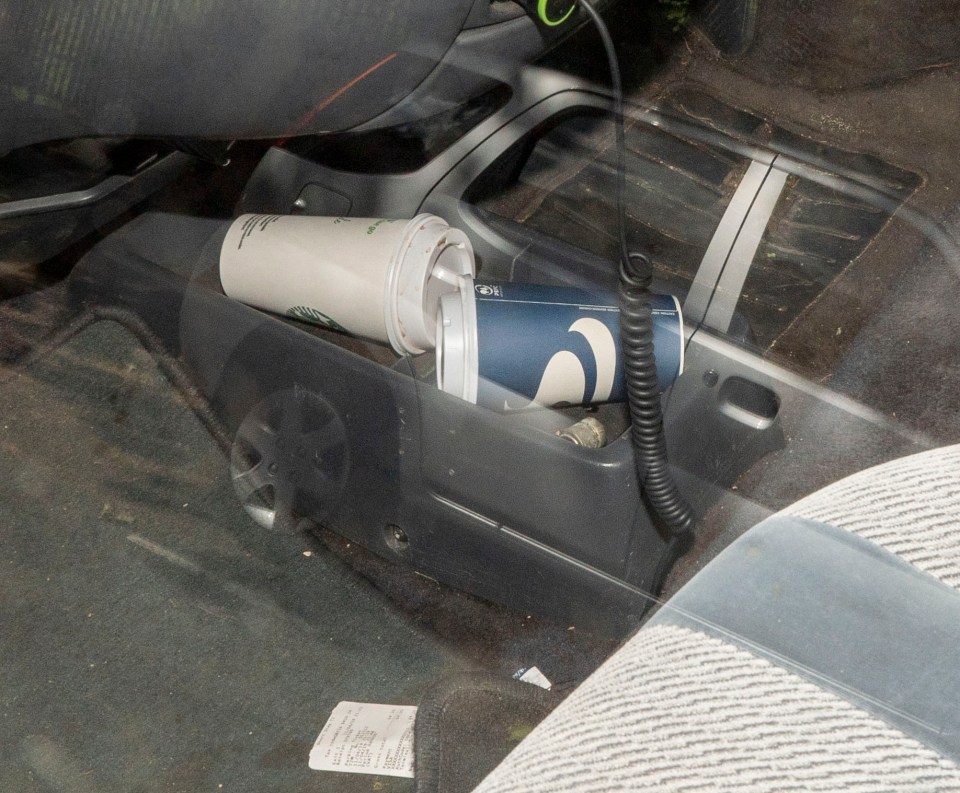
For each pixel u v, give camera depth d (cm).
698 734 55
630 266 112
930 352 115
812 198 142
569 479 108
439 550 121
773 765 52
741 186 144
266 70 122
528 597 113
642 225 142
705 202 143
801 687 58
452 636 115
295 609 126
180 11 113
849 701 57
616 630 101
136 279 146
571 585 106
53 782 121
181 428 144
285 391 130
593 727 59
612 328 118
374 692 114
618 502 105
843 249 132
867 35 158
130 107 126
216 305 138
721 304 125
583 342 116
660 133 152
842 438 105
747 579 70
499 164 150
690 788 52
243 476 139
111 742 122
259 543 134
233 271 137
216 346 138
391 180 147
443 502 116
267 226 136
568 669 104
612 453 108
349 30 121
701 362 115
